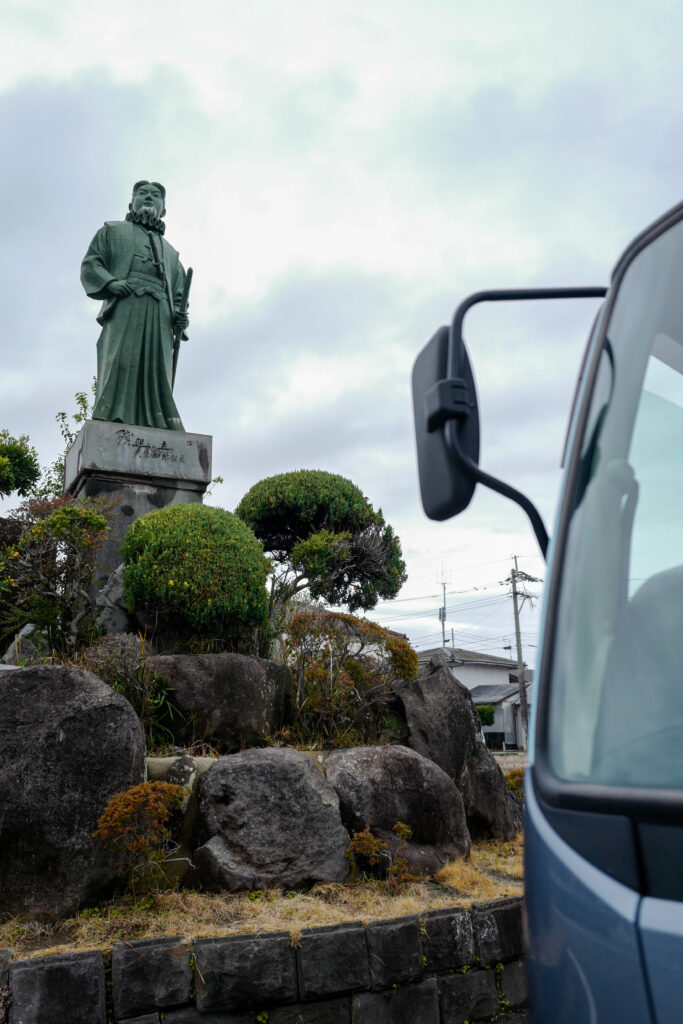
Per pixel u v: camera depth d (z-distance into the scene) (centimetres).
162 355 1066
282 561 1032
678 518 158
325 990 373
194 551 707
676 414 168
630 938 114
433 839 540
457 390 182
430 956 402
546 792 139
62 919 404
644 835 119
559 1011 124
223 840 466
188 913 413
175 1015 351
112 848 423
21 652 775
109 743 440
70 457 1035
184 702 582
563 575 162
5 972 338
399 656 683
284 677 665
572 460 174
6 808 415
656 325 172
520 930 436
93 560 789
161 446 975
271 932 377
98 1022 338
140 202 1128
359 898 448
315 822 480
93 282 1057
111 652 578
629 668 144
